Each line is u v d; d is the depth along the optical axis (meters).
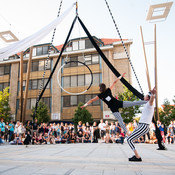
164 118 28.59
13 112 27.48
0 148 8.67
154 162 4.11
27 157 5.01
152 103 4.13
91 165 3.69
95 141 14.73
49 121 26.17
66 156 5.26
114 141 13.96
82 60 26.58
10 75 29.08
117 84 25.80
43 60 28.17
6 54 6.73
